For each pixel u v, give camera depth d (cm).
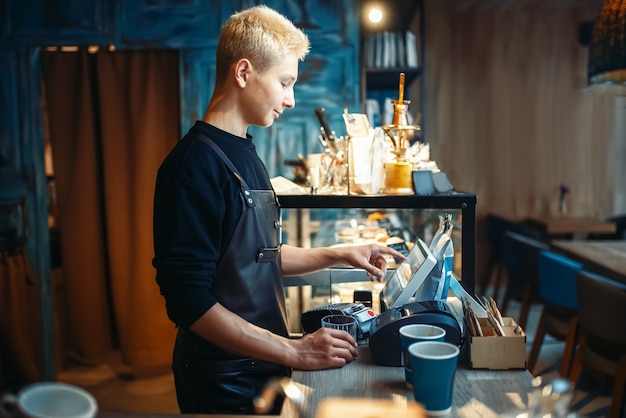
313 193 204
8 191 345
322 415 101
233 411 147
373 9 404
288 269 169
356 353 135
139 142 351
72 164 357
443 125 563
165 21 343
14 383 328
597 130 566
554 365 356
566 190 549
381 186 195
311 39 347
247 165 150
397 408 103
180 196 136
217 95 151
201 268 134
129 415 105
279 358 129
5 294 329
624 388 241
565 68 560
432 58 559
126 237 360
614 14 253
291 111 351
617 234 530
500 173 568
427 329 120
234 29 145
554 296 310
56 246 387
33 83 345
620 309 236
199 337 147
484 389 116
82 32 343
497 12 555
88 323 367
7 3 342
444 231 158
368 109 414
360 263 165
